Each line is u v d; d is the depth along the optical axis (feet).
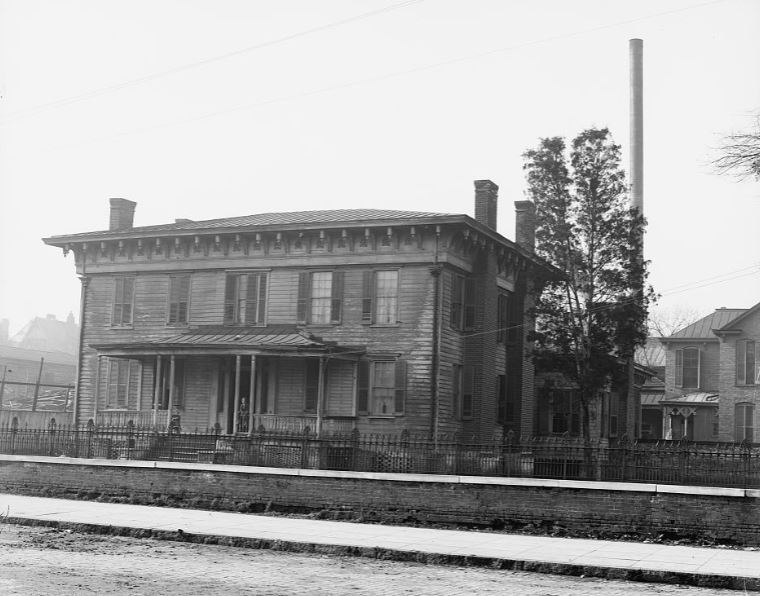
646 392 225.97
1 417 135.64
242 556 52.60
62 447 93.20
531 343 136.46
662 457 72.79
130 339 136.05
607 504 62.59
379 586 42.91
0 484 85.20
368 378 120.47
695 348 207.21
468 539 59.41
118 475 79.92
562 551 54.60
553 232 113.70
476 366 125.18
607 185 113.80
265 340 120.57
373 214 131.85
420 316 119.24
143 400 133.39
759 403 182.91
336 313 123.44
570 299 115.03
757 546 58.23
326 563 50.85
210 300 131.34
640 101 125.18
